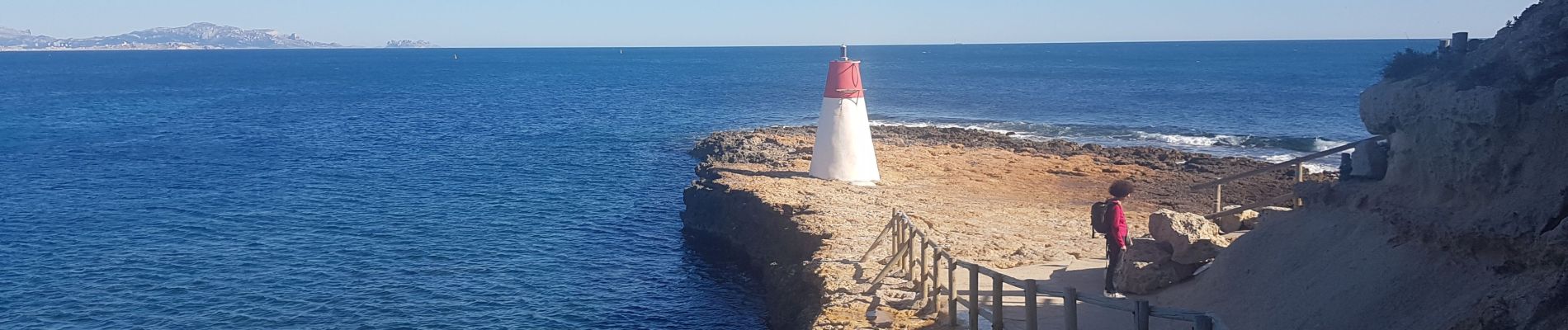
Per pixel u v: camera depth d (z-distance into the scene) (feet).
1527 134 34.63
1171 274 45.65
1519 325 29.12
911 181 97.09
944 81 368.27
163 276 78.28
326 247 87.45
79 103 278.46
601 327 66.33
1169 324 40.57
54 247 88.28
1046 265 57.06
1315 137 155.84
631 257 83.56
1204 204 86.84
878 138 140.46
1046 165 109.40
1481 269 32.99
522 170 131.03
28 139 177.47
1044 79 376.27
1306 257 39.24
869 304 51.52
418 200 109.29
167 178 127.03
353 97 301.84
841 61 94.79
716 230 89.61
